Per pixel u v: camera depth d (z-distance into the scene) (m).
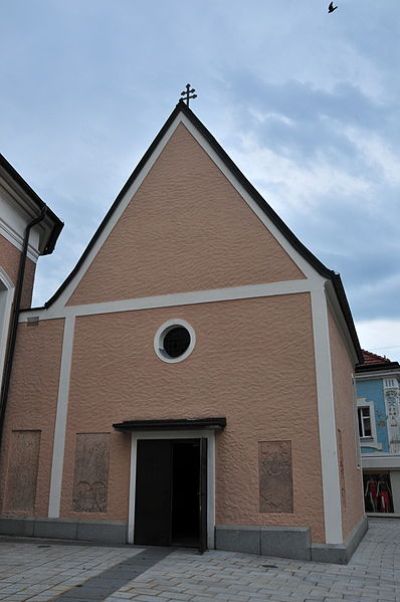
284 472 9.75
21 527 11.05
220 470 10.10
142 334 11.62
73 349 12.05
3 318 12.32
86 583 6.97
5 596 6.29
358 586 7.37
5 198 12.48
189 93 13.43
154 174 12.84
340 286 10.92
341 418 11.38
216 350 10.89
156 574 7.58
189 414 10.68
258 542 9.41
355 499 13.26
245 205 11.74
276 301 10.77
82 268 12.62
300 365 10.20
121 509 10.56
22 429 11.84
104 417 11.31
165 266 11.95
